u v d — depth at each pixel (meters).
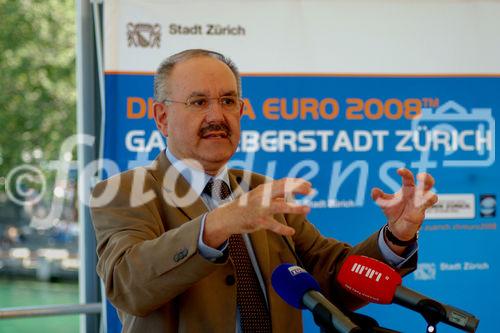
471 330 1.83
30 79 6.79
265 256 2.24
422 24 3.53
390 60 3.52
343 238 3.50
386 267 1.98
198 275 1.90
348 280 2.01
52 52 6.85
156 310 2.12
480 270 3.55
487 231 3.55
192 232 1.89
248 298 2.20
